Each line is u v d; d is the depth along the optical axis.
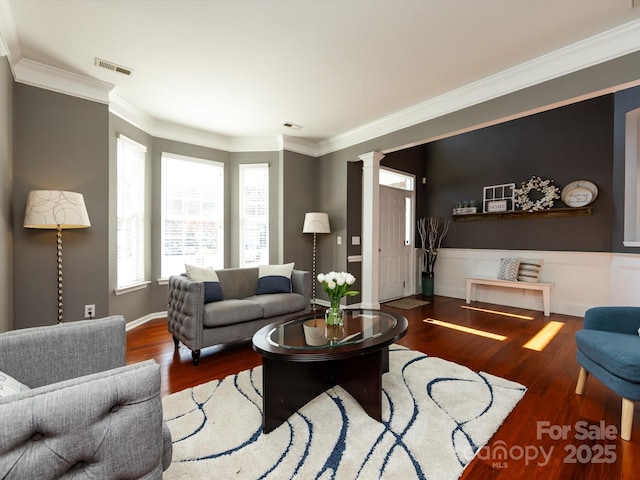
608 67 2.36
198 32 2.31
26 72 2.68
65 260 2.89
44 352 1.31
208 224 4.64
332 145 4.85
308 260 5.06
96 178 3.04
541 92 2.69
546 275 4.67
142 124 3.90
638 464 1.49
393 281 5.61
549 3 2.01
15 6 2.02
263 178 4.88
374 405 1.85
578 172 4.41
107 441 0.87
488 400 2.05
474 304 5.11
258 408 1.97
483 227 5.39
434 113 3.47
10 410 0.76
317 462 1.49
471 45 2.47
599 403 2.03
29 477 0.76
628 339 1.87
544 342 3.23
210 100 3.47
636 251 3.79
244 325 3.00
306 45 2.47
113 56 2.62
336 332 2.07
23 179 2.68
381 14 2.12
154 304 4.16
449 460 1.50
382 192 5.38
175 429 1.75
